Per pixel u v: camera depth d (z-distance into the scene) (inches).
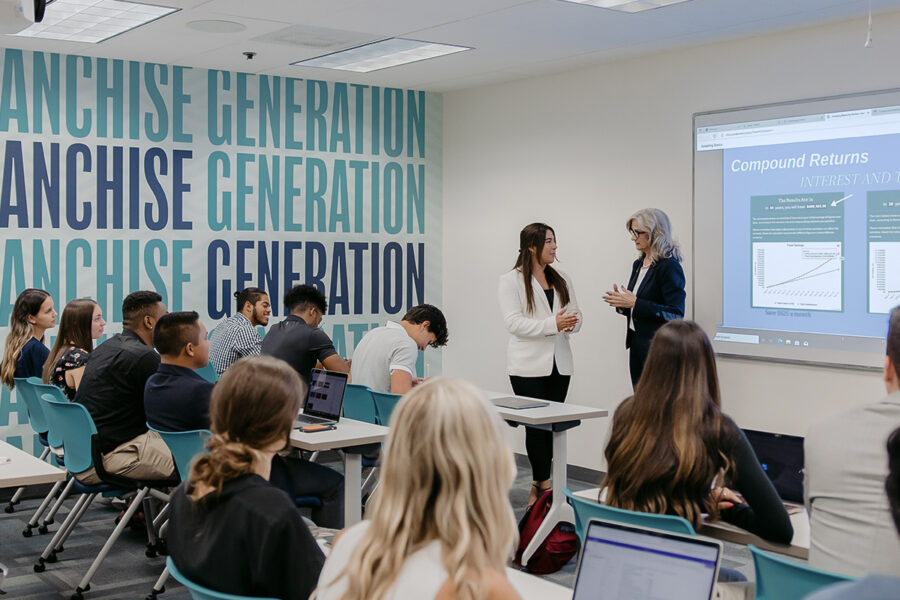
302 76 281.6
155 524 204.4
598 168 261.3
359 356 207.8
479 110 299.9
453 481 56.7
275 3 194.9
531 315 226.5
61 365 202.1
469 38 227.5
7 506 230.4
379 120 300.8
